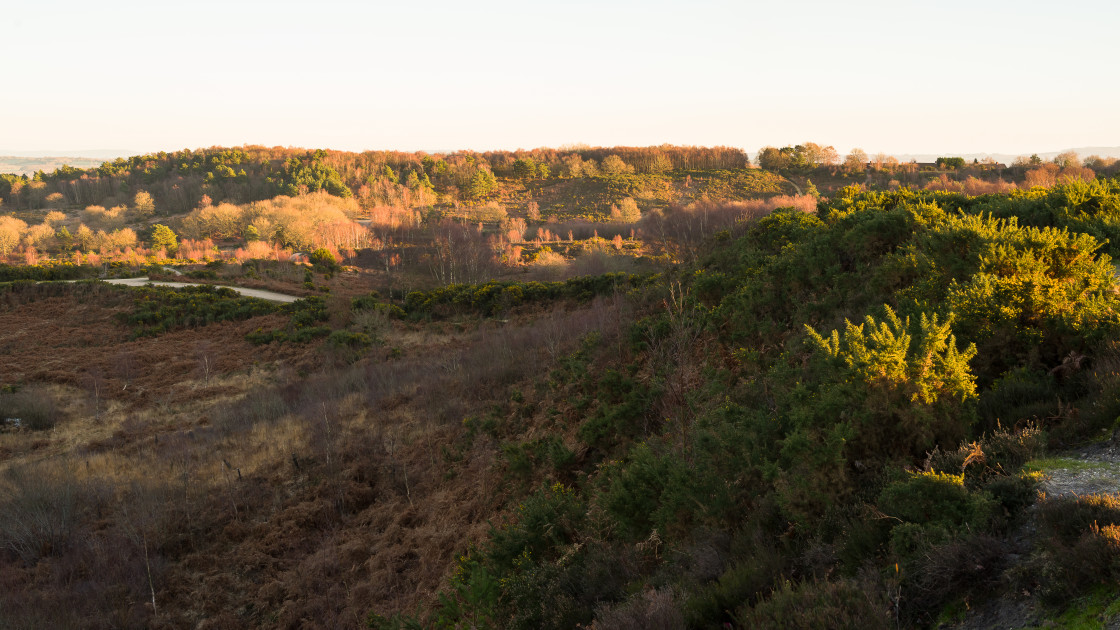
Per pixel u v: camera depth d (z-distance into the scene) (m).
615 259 61.72
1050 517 4.07
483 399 21.84
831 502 5.68
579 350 21.66
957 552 4.16
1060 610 3.55
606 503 8.48
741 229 33.22
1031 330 7.21
